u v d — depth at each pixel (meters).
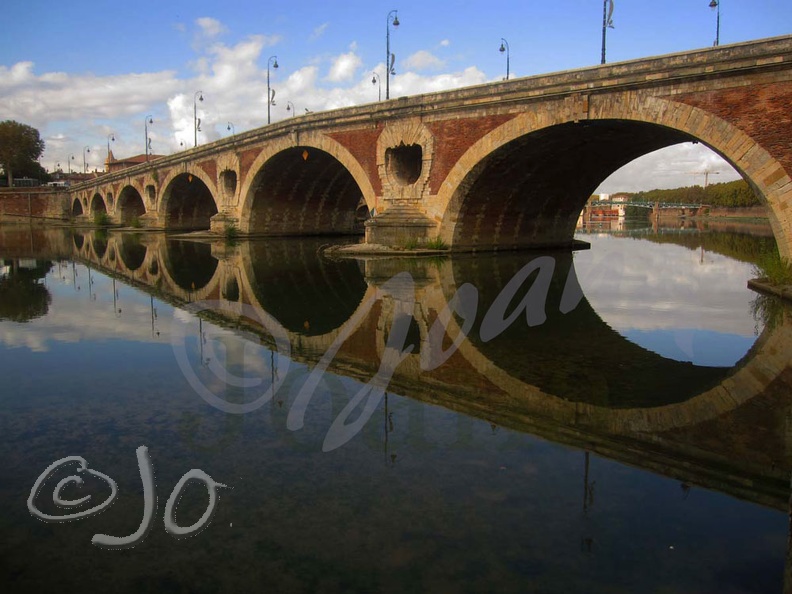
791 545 3.23
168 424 6.23
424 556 3.88
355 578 3.65
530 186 29.17
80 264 24.86
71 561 3.87
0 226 75.06
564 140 24.55
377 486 4.82
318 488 4.80
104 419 6.37
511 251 31.02
